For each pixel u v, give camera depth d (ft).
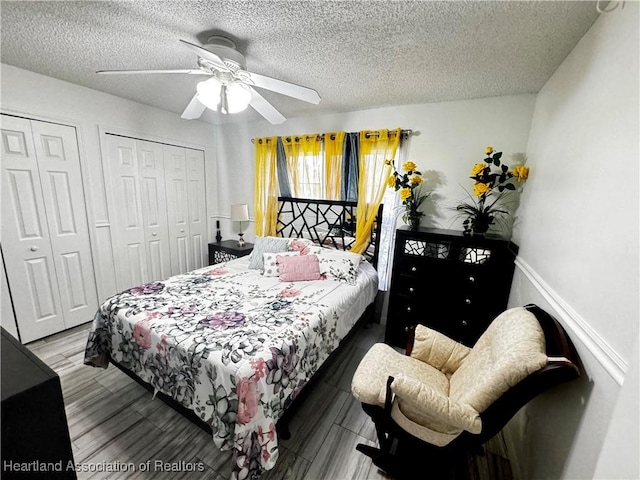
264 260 8.40
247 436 3.88
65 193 7.97
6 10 4.29
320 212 10.32
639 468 1.86
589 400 2.83
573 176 4.02
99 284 8.99
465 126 7.86
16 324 7.39
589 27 4.07
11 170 6.94
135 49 5.57
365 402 4.24
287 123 10.58
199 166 11.80
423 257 7.57
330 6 4.01
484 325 7.23
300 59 5.67
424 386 3.66
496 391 3.39
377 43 4.99
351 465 4.63
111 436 5.01
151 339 4.91
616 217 2.79
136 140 9.46
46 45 5.47
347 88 7.18
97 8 4.23
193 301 6.10
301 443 5.00
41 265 7.70
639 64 2.72
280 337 4.78
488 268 6.98
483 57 5.32
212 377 4.16
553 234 4.49
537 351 3.25
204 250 12.53
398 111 8.64
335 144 9.58
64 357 7.19
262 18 4.35
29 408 1.90
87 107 8.09
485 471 4.65
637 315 2.29
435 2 3.84
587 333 3.06
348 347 8.20
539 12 3.91
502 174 6.91
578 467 2.83
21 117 6.94
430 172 8.44
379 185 9.00
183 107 9.84
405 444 4.18
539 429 3.92
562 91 5.04
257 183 11.28
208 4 4.05
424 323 7.87
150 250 10.37
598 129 3.44
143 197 9.92
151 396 5.97
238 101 5.56
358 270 8.79
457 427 3.43
